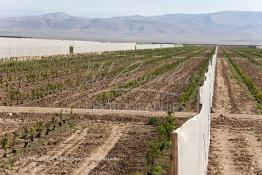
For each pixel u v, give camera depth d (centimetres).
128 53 10712
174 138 791
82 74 5294
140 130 2434
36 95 3472
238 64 7981
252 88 4100
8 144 2039
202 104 1572
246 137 2327
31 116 2730
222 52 13575
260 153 2000
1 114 2736
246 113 3069
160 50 13650
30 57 7962
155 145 1947
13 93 3372
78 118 2727
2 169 1678
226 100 3659
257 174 1683
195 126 1068
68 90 3959
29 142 2112
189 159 937
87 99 3459
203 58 9294
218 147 2100
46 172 1656
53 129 2400
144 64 7088
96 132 2366
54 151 1959
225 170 1725
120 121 2691
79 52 10456
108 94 3478
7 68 5544
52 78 4841
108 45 12444
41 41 8669
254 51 15062
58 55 8956
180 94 3766
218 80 5234
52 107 3056
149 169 1712
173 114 2780
